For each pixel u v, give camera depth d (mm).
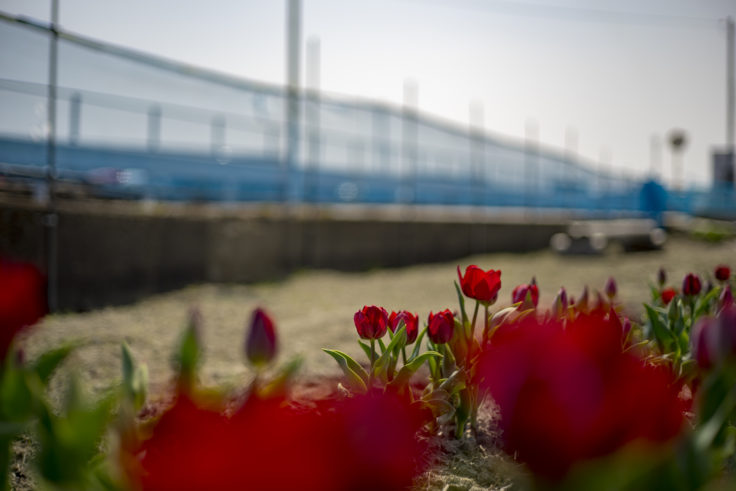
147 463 606
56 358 954
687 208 18875
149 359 4004
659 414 629
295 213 9836
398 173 12578
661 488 596
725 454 929
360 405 589
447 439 2199
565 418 595
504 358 630
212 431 604
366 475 558
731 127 19969
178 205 8883
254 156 9758
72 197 7551
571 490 610
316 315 5703
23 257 5852
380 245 11023
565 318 2047
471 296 1871
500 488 1822
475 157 13078
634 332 2695
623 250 13289
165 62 7383
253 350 839
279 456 554
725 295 2156
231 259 8398
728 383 849
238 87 8633
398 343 1914
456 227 12453
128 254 7328
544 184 16250
